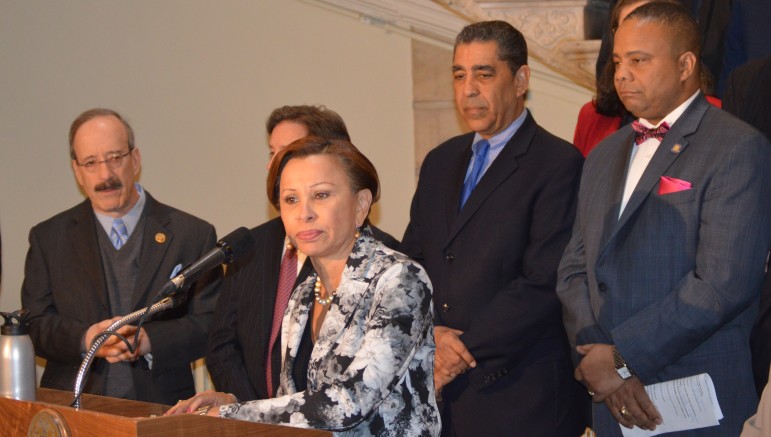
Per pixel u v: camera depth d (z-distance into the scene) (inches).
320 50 203.2
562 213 129.7
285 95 203.6
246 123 203.6
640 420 112.1
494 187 133.0
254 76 203.3
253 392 121.9
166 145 203.0
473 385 127.2
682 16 118.0
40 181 201.8
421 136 202.1
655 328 110.0
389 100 202.8
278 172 96.1
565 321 122.1
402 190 203.3
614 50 121.0
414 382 89.8
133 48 202.8
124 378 143.9
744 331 113.5
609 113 149.0
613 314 115.5
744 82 125.2
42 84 201.9
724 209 109.7
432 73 201.0
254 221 204.2
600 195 122.9
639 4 140.8
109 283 147.6
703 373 110.7
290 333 96.9
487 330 125.4
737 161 110.8
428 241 137.9
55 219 154.1
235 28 203.2
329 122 137.9
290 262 124.0
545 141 135.8
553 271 127.3
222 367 124.6
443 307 132.3
